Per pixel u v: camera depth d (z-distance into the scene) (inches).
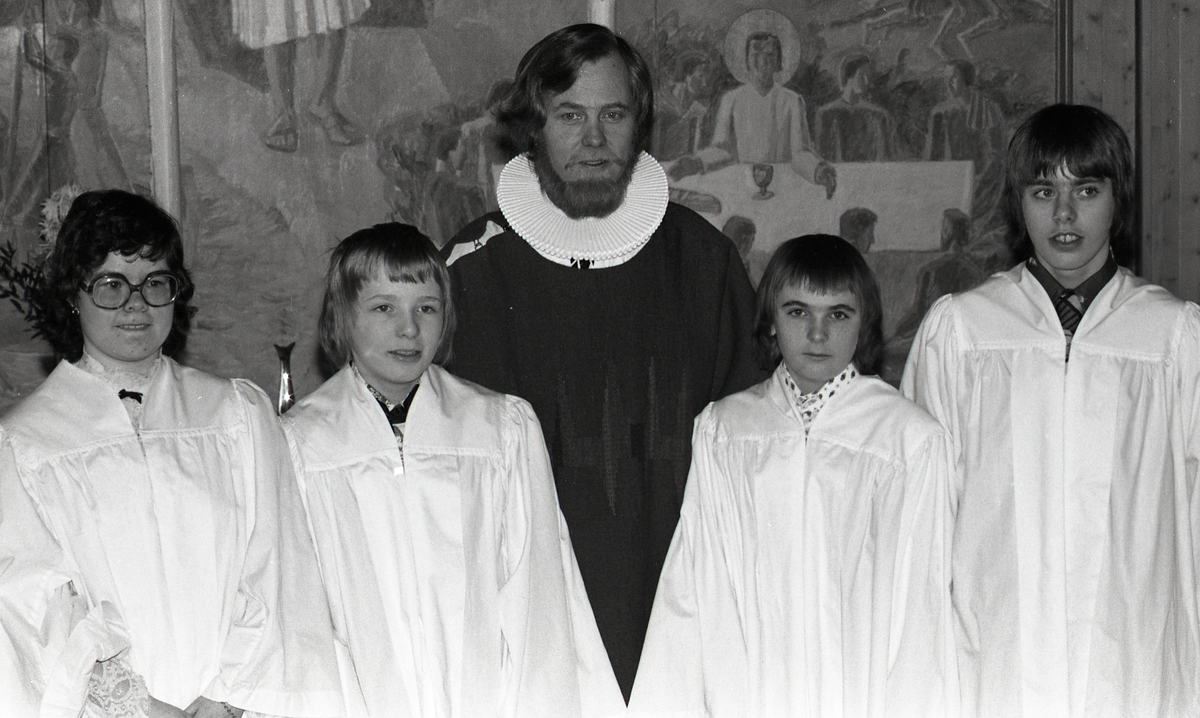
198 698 102.7
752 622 117.0
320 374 232.5
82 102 225.9
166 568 104.2
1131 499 117.7
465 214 233.8
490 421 116.1
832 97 235.1
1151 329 120.5
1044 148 117.4
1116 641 116.3
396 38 230.7
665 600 119.0
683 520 122.0
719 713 115.9
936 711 114.0
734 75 234.5
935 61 235.3
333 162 231.3
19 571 98.9
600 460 125.8
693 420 128.2
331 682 104.0
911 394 129.6
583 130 122.0
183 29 226.4
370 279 111.3
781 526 117.6
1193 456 118.8
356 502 110.7
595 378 126.8
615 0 230.8
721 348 132.3
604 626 123.9
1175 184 233.8
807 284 119.3
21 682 97.7
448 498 111.0
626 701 123.3
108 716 99.8
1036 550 118.6
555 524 116.5
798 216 236.8
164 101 222.1
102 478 103.7
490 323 127.6
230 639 104.5
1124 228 121.9
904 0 234.5
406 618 108.9
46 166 225.8
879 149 236.2
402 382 113.1
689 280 131.6
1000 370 123.0
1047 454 119.4
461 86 232.1
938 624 115.6
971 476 122.3
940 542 116.6
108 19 225.3
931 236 237.6
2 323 218.2
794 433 120.0
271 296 231.3
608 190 124.3
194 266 229.5
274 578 105.1
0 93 224.2
